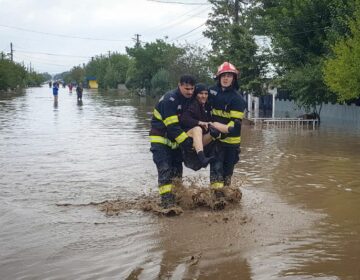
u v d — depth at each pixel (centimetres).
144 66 4816
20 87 7144
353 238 461
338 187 683
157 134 554
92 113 2277
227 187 593
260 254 416
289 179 736
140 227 489
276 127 1731
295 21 1970
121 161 895
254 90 2114
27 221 506
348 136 1412
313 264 396
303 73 1780
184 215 532
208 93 570
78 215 530
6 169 804
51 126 1587
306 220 516
